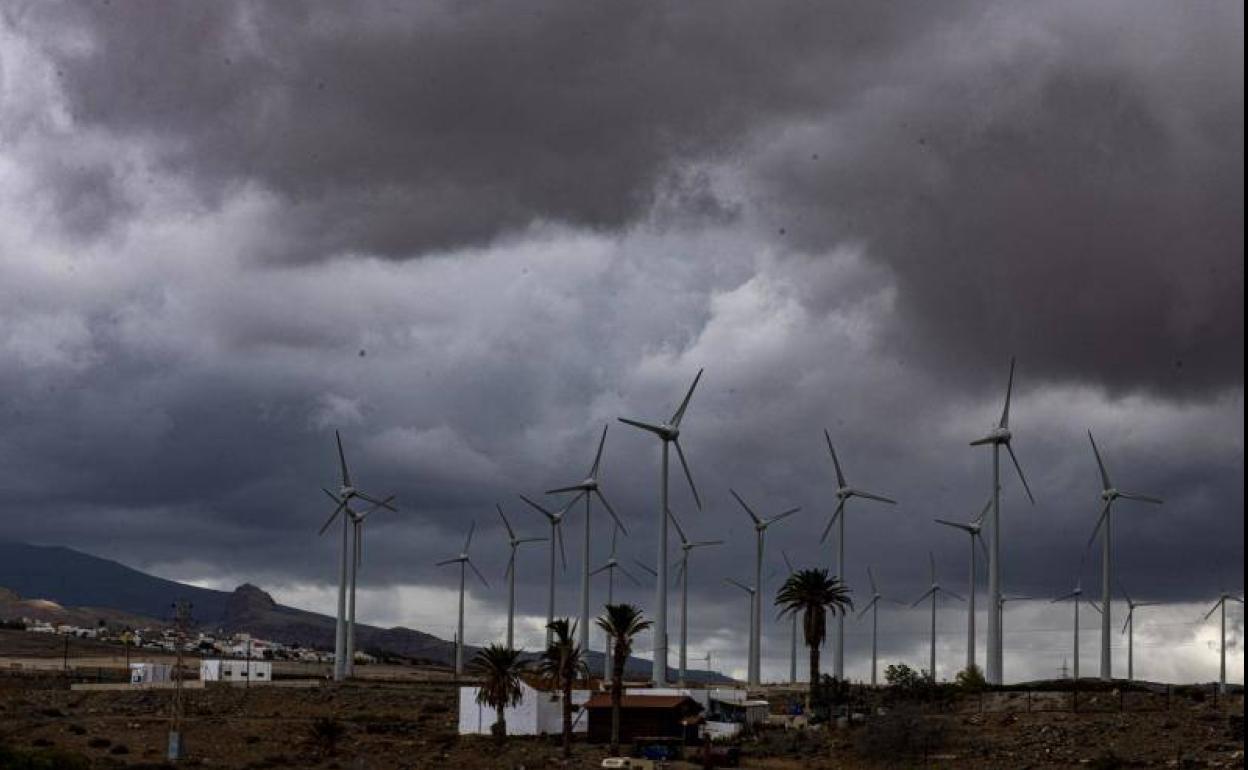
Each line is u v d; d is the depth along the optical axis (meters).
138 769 141.38
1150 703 167.75
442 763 150.62
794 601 195.62
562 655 157.75
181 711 194.38
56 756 138.25
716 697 196.88
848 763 147.00
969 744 150.50
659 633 191.50
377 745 166.25
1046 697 175.25
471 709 182.12
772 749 159.12
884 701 199.12
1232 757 132.25
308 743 164.75
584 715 183.50
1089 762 136.25
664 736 168.75
